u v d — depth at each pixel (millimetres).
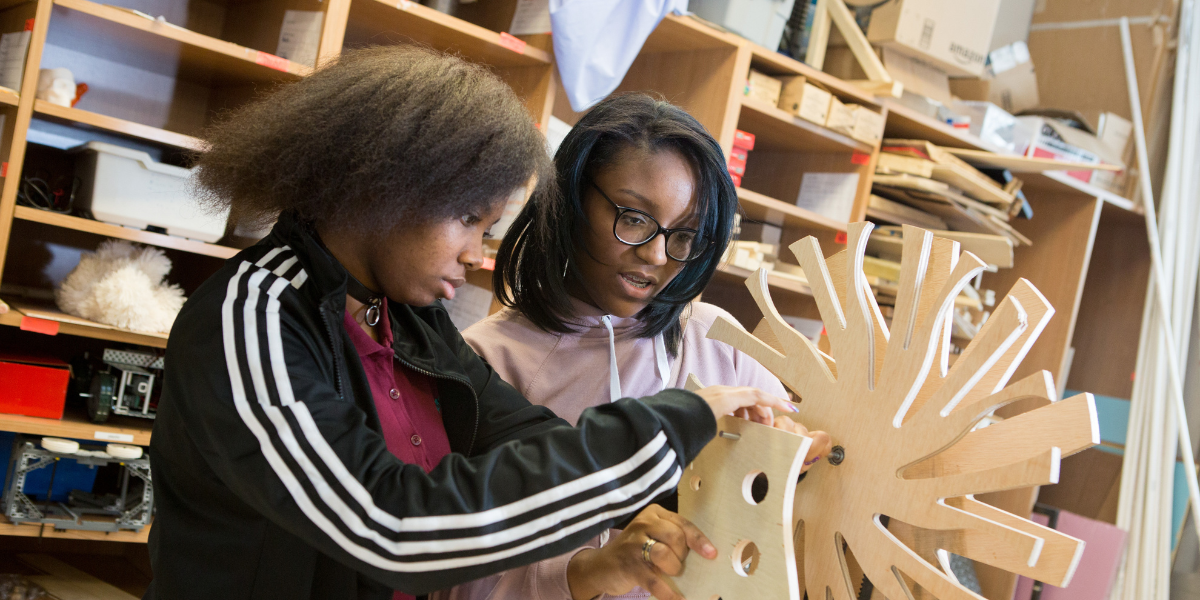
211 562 795
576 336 1198
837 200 2957
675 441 758
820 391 884
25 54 2000
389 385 912
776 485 787
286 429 708
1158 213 3516
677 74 2721
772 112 2650
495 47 2404
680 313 1218
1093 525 3172
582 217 1082
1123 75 3531
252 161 798
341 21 2182
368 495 708
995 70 3441
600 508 733
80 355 2531
